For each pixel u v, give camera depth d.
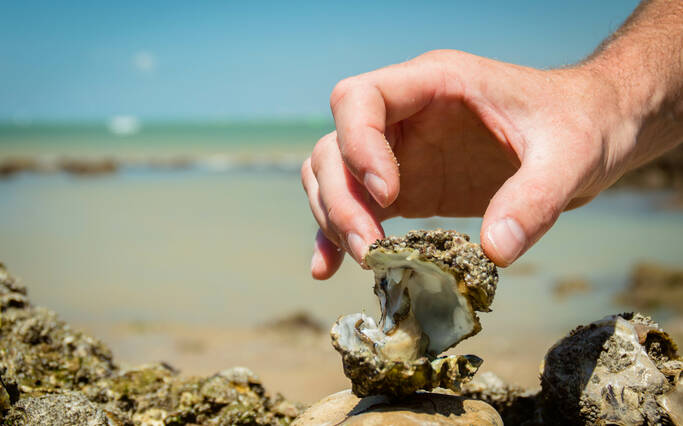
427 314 0.29
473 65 0.36
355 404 0.30
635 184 3.17
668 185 3.13
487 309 0.27
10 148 6.40
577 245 1.94
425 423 0.26
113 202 2.97
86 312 1.28
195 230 2.23
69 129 11.16
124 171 4.64
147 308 1.31
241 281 1.54
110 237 2.09
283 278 1.57
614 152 0.33
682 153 3.17
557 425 0.32
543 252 1.84
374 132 0.32
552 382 0.31
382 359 0.28
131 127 12.62
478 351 1.01
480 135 0.39
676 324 1.14
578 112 0.32
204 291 1.45
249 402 0.38
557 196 0.29
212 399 0.37
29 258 1.76
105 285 1.49
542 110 0.33
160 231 2.21
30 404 0.30
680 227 2.22
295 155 5.84
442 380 0.27
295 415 0.39
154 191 3.41
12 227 2.26
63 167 4.50
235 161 5.36
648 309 1.25
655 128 0.36
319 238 0.39
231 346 1.10
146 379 0.39
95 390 0.36
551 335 1.11
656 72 0.35
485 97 0.35
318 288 1.48
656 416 0.28
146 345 1.09
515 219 0.28
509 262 0.27
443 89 0.36
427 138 0.39
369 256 0.28
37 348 0.38
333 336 0.28
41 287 1.46
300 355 1.05
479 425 0.26
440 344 0.29
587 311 1.26
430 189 0.42
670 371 0.29
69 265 1.69
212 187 3.59
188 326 1.20
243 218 2.48
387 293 0.30
